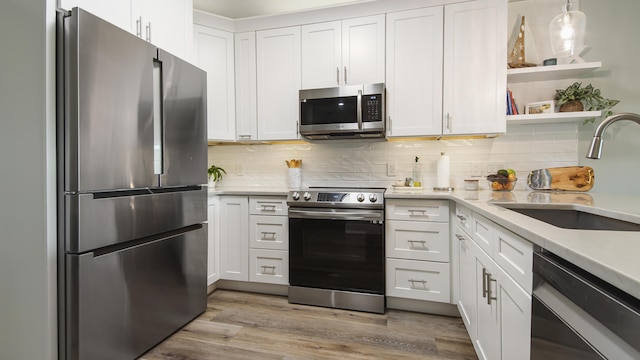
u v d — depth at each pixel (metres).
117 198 1.46
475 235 1.52
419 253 2.12
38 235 1.28
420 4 2.27
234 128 2.69
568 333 0.62
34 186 1.28
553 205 1.35
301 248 2.31
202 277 2.11
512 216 1.07
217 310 2.20
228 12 2.81
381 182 2.69
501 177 2.14
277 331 1.90
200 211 2.06
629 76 2.12
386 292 2.18
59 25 1.29
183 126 1.90
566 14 1.30
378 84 2.27
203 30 2.54
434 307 2.14
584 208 1.27
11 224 1.32
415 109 2.30
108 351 1.42
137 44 1.56
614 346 0.46
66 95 1.28
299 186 2.79
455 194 2.03
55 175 1.29
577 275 0.60
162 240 1.76
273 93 2.61
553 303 0.69
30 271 1.29
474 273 1.53
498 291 1.16
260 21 2.60
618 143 2.17
